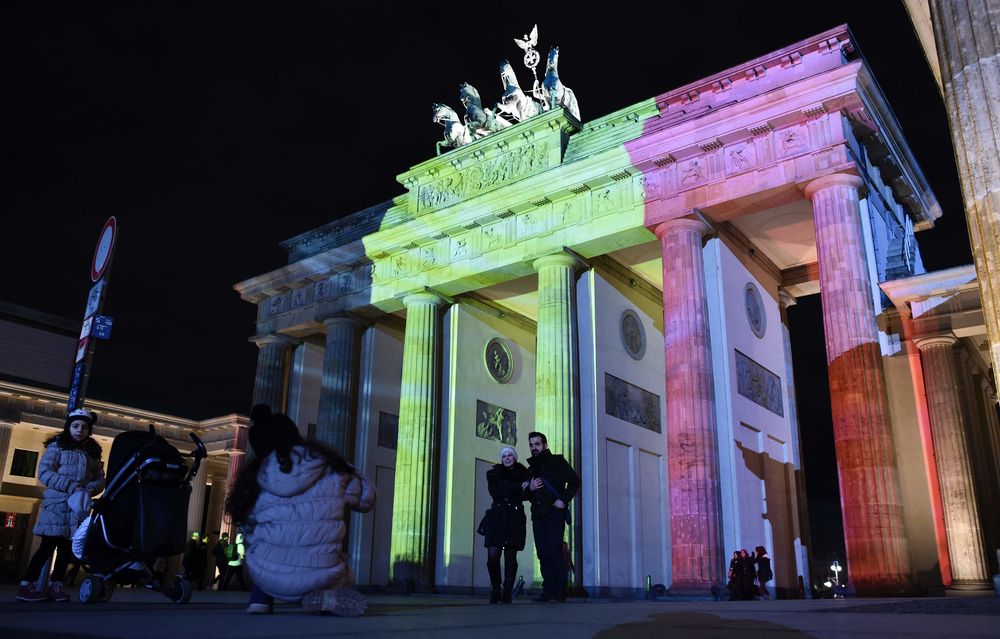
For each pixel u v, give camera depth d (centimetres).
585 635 686
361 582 5388
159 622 786
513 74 5519
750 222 4603
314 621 873
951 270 3709
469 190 5284
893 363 3962
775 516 4366
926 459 3797
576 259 4750
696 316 4112
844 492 3478
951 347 3797
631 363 5088
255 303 6475
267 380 6141
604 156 4581
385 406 5881
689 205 4281
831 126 3969
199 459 1462
